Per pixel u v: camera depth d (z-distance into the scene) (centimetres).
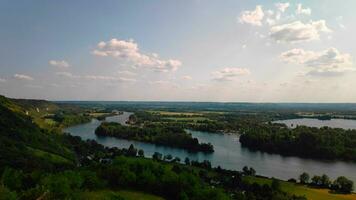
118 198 10756
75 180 10812
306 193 13950
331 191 14388
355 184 16250
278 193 13162
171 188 11962
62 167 16338
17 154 15625
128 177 12200
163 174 12656
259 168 19875
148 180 12181
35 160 15575
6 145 16962
